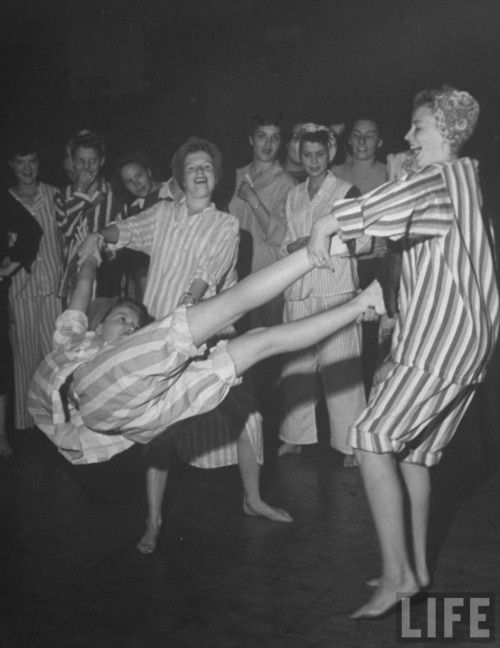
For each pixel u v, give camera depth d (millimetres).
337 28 9617
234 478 5930
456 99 4094
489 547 4848
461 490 5641
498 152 7582
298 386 6242
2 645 4059
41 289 6941
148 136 9836
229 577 4617
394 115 9484
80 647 4031
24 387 7012
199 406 4074
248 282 3953
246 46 9766
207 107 9781
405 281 4086
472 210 3963
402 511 4117
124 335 4602
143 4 9797
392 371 4082
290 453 6418
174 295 5125
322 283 6105
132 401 4020
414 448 4301
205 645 4008
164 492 5398
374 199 3881
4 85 9727
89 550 4988
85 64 9820
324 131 6137
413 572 4195
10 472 6223
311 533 5098
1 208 6691
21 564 4836
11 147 7383
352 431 4094
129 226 5180
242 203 6898
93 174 6641
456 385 4020
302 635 4062
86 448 4363
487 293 4004
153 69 9859
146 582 4602
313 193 6215
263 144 6832
